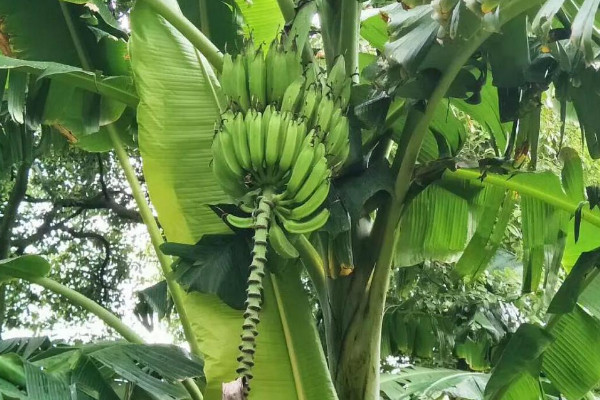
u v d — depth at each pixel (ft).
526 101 7.57
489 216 9.93
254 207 5.97
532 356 8.54
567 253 10.78
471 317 13.71
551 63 7.25
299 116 6.16
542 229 9.69
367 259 7.85
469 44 6.91
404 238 10.27
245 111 6.60
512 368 8.47
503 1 6.36
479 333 13.74
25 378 6.54
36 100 9.79
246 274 7.09
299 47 6.70
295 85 6.27
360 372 7.52
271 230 5.72
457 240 10.19
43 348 9.01
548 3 5.58
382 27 10.48
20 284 25.39
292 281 7.64
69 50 10.12
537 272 9.75
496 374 8.46
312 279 8.08
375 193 7.78
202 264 6.98
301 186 5.88
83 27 10.14
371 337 7.63
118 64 10.29
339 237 7.42
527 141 8.07
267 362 7.07
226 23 10.52
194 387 8.60
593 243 10.45
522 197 9.86
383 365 19.65
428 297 13.96
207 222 7.56
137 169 26.55
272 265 7.34
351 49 8.47
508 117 7.81
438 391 10.39
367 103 7.55
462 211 10.14
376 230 7.92
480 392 10.65
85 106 9.85
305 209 5.90
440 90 7.32
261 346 7.14
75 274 26.73
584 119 7.64
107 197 25.98
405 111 8.38
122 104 9.98
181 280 6.93
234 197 6.36
